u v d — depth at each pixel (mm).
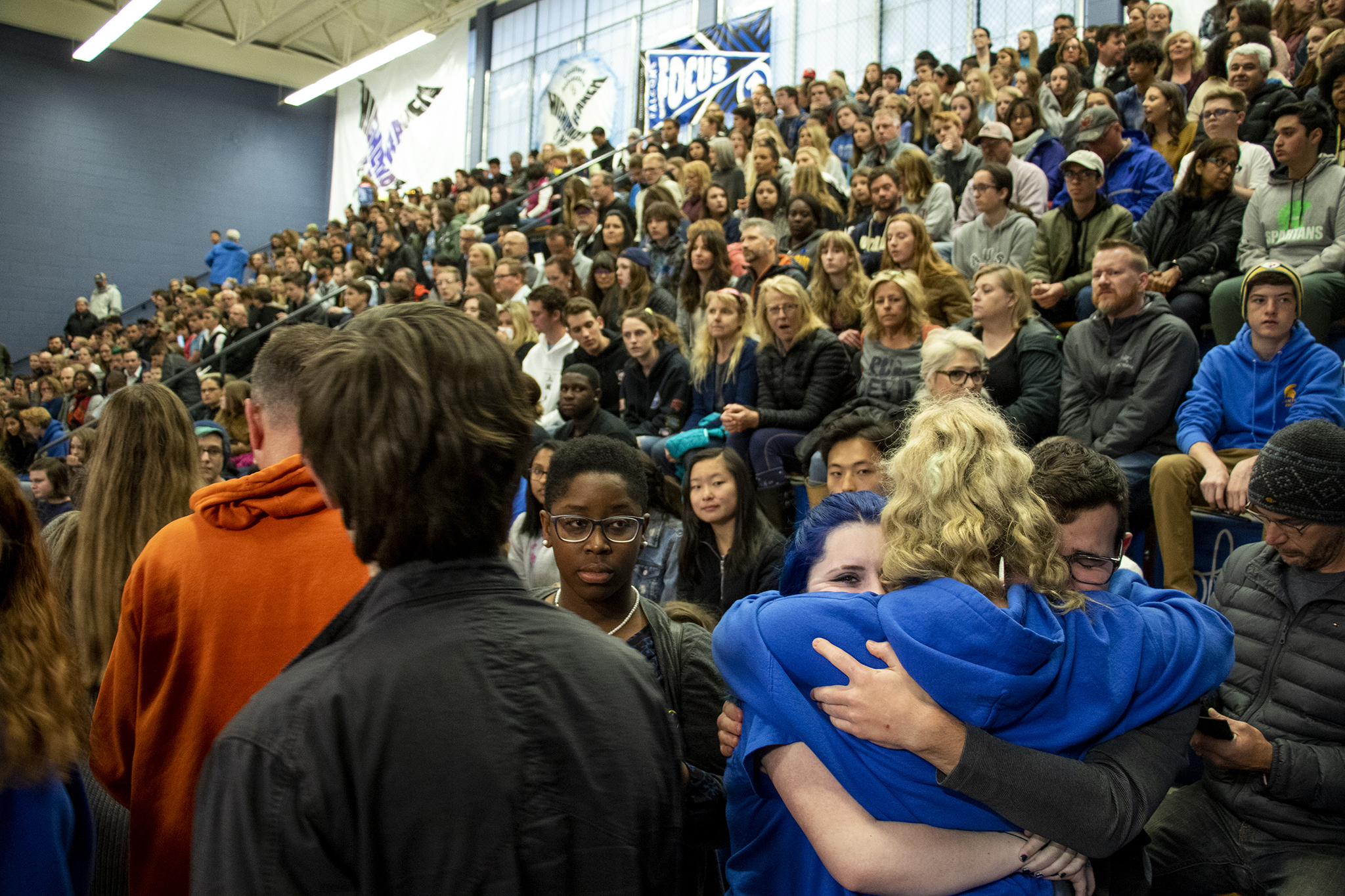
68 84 15633
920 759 982
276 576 1214
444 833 692
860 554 1177
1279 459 1596
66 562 1688
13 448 9266
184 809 1175
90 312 14742
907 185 5359
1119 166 4863
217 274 14750
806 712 1003
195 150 16844
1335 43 4680
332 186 17984
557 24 14375
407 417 764
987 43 8586
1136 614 1093
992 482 1044
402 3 15500
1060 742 994
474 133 15508
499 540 838
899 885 960
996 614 956
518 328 5434
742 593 2557
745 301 4164
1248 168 4324
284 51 17109
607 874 750
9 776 785
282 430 1275
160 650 1212
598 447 1539
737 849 1183
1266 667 1655
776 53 11531
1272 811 1562
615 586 1514
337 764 685
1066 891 1020
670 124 9438
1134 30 7215
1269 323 2754
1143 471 3018
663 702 859
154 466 1545
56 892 796
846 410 2693
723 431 3936
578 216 7555
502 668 761
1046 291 3994
